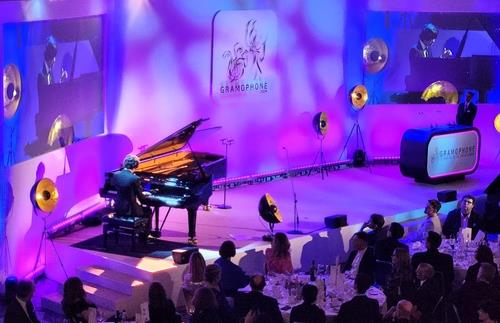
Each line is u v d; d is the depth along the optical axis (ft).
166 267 50.85
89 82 60.44
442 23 76.54
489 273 44.14
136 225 52.90
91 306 41.70
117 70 63.05
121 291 50.44
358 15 74.64
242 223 60.18
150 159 56.54
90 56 60.34
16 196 52.06
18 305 40.98
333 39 73.67
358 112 76.18
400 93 77.15
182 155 59.21
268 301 41.68
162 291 40.63
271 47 70.13
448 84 77.77
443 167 70.90
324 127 72.28
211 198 66.44
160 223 59.77
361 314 40.55
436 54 77.15
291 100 72.08
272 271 48.44
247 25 68.33
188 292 46.32
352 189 69.56
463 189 69.51
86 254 53.42
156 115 65.26
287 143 72.38
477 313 42.93
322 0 72.49
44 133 55.16
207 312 39.55
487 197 63.41
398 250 44.80
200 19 66.08
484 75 77.87
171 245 54.95
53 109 56.03
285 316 43.37
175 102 65.92
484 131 78.38
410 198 67.00
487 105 78.33
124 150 64.03
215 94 67.62
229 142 69.00
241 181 70.18
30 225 53.88
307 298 40.01
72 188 59.06
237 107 69.10
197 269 46.06
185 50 65.82
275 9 69.82
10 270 51.62
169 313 40.75
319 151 74.43
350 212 63.10
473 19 76.89
